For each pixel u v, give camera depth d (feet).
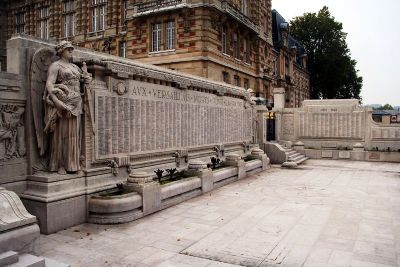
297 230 27.09
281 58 156.25
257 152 61.26
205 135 50.65
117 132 33.96
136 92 36.58
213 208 33.53
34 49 28.09
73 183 28.40
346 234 26.18
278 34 156.56
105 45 110.83
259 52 121.39
